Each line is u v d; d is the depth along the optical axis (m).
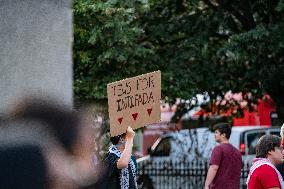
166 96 24.42
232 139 27.64
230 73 25.62
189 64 24.84
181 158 28.88
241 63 25.16
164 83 24.06
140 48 22.50
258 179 9.77
